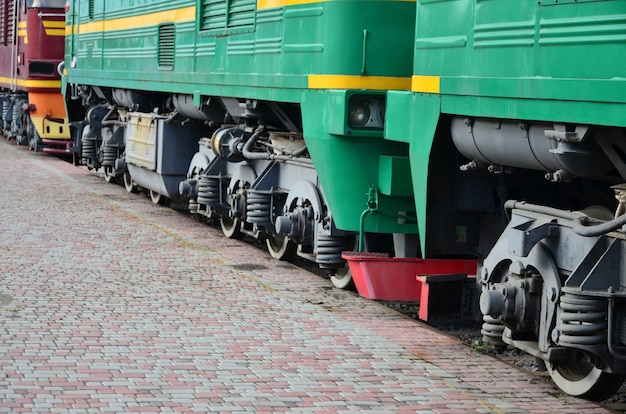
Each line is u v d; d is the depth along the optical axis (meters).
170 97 18.47
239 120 15.20
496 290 8.49
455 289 10.38
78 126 25.03
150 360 8.83
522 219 8.58
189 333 9.82
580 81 7.20
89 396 7.77
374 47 11.02
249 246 15.41
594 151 7.54
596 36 7.08
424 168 9.56
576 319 7.66
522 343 8.45
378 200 11.28
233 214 15.11
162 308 10.87
